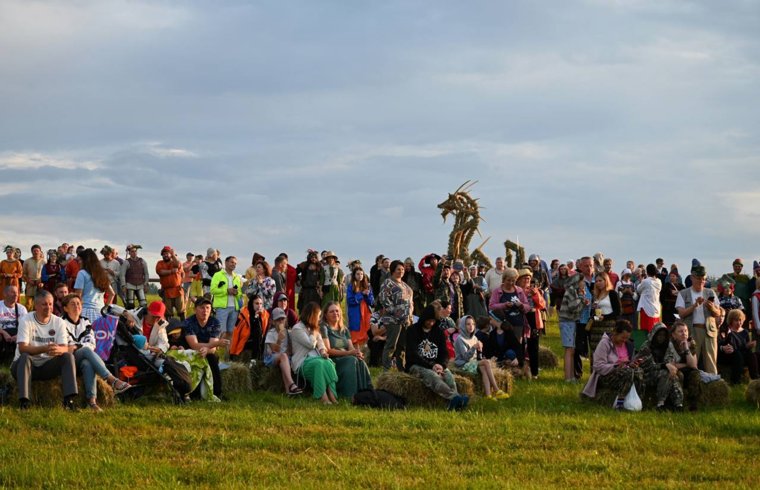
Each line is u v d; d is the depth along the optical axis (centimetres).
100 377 1345
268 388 1587
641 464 1104
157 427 1216
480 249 3388
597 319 1730
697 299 1728
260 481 982
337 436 1204
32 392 1298
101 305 1603
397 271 1797
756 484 1025
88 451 1078
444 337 1491
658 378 1482
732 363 1789
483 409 1451
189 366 1448
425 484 984
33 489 928
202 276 2469
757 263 2420
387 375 1480
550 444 1192
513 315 1814
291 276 2298
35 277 2500
